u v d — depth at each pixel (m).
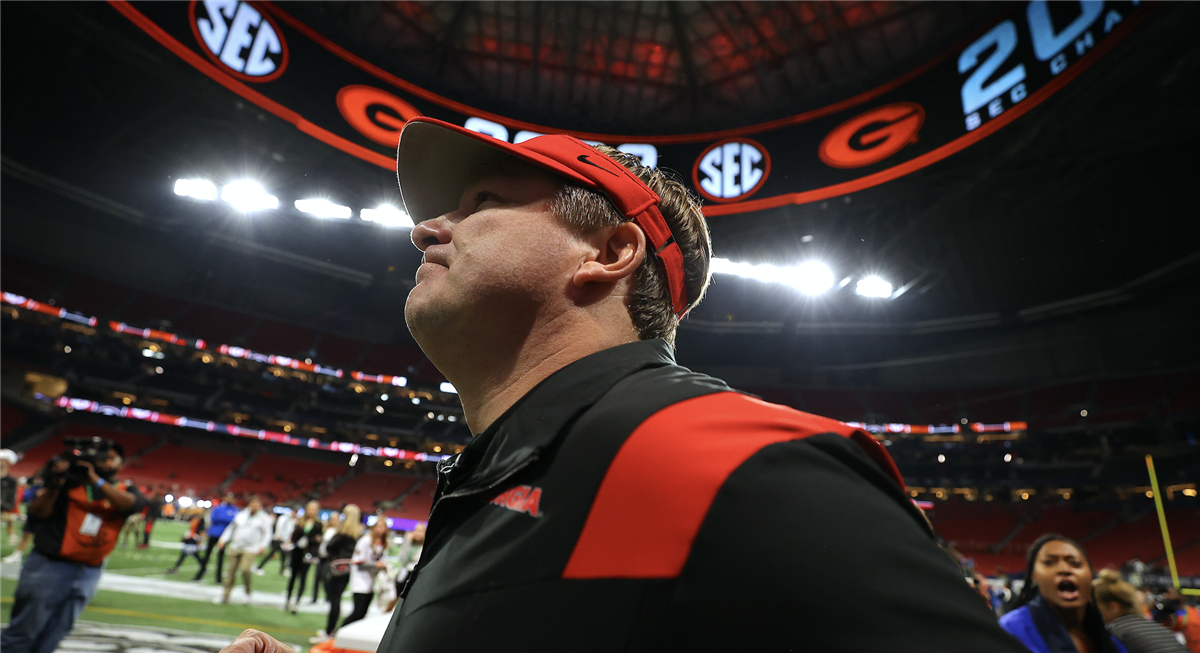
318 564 11.03
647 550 0.44
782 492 0.43
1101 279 27.88
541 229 0.77
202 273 32.84
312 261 31.89
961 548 31.89
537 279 0.74
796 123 22.19
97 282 30.80
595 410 0.57
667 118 25.25
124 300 31.36
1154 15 14.14
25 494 20.92
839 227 24.78
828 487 0.44
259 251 31.02
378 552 8.76
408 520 33.75
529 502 0.53
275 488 33.38
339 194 24.92
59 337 30.14
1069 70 15.94
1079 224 25.14
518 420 0.63
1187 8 13.77
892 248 26.20
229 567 9.80
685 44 23.38
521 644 0.46
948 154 18.70
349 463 36.78
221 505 12.56
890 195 21.00
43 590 4.15
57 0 16.11
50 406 29.86
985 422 33.62
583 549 0.47
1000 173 20.27
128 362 32.50
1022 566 30.22
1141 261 26.36
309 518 10.39
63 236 29.55
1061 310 29.86
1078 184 21.56
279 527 15.30
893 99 20.50
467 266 0.76
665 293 0.83
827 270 27.75
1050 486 32.62
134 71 19.17
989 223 24.20
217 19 17.69
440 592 0.54
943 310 31.92
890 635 0.37
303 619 9.23
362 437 37.41
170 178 24.95
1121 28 14.73
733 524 0.42
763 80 23.50
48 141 23.33
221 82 17.91
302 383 35.66
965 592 0.42
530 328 0.74
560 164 0.79
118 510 4.48
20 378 29.12
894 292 28.62
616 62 24.14
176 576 12.30
